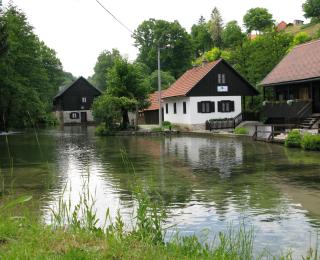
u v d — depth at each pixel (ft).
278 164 63.62
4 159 77.56
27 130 193.98
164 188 46.21
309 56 126.52
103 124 153.99
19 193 44.09
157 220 22.81
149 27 301.84
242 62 179.83
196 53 422.41
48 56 303.48
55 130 193.77
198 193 43.42
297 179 50.83
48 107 264.31
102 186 47.83
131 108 151.84
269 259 24.57
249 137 113.50
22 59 190.39
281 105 123.03
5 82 167.63
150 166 64.49
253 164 64.39
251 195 42.27
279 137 102.17
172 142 110.22
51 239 19.60
